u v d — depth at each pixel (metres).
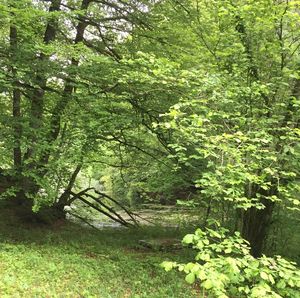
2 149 9.27
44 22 10.20
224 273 3.21
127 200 22.83
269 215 8.56
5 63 8.79
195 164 8.66
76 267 8.31
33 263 8.19
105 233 13.75
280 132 6.58
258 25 6.82
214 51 7.71
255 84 6.29
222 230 4.11
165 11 11.06
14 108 11.58
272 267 3.27
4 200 13.91
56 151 9.92
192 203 6.91
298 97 7.02
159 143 12.30
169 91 7.92
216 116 6.00
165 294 7.24
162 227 15.05
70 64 10.06
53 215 14.42
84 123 9.85
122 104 10.13
